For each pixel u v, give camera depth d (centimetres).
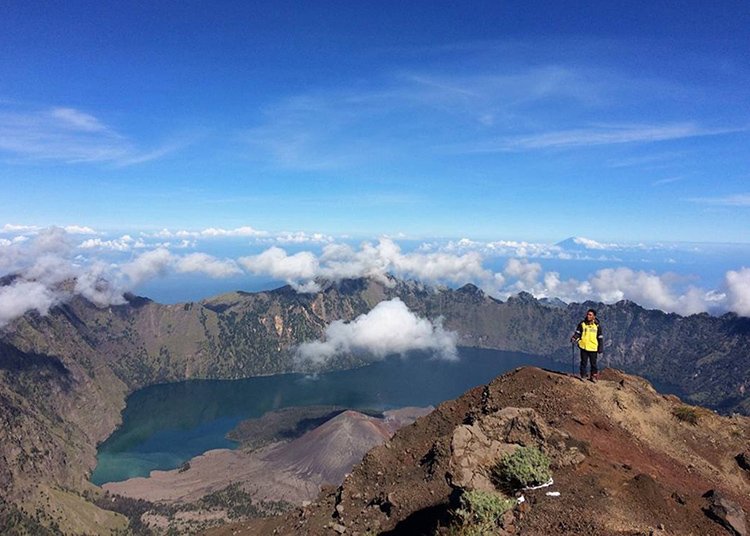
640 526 1444
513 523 1511
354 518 2469
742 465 2291
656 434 2412
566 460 1869
